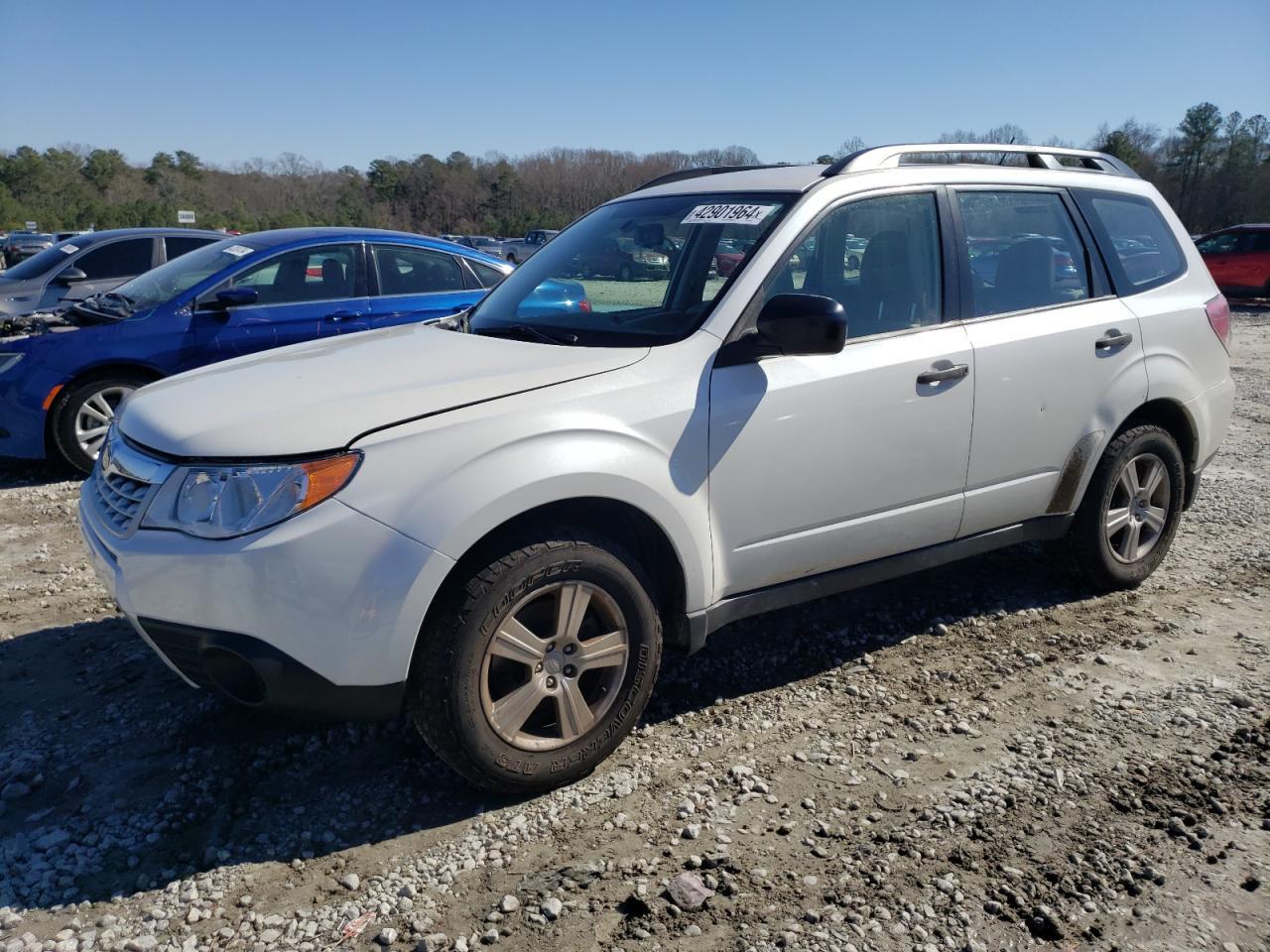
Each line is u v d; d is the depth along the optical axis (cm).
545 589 292
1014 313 404
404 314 761
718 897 255
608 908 252
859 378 350
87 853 274
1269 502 625
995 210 410
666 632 334
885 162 386
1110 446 436
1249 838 279
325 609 264
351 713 277
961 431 380
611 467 296
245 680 280
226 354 704
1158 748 329
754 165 429
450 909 253
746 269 343
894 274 374
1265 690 368
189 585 268
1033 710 355
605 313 362
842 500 355
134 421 314
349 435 273
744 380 329
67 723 345
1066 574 461
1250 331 1666
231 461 273
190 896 257
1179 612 445
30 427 666
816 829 285
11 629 427
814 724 347
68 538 557
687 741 336
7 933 243
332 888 261
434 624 279
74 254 1002
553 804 299
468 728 282
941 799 299
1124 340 431
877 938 240
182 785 307
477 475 277
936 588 471
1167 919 247
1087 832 282
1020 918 247
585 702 308
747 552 338
